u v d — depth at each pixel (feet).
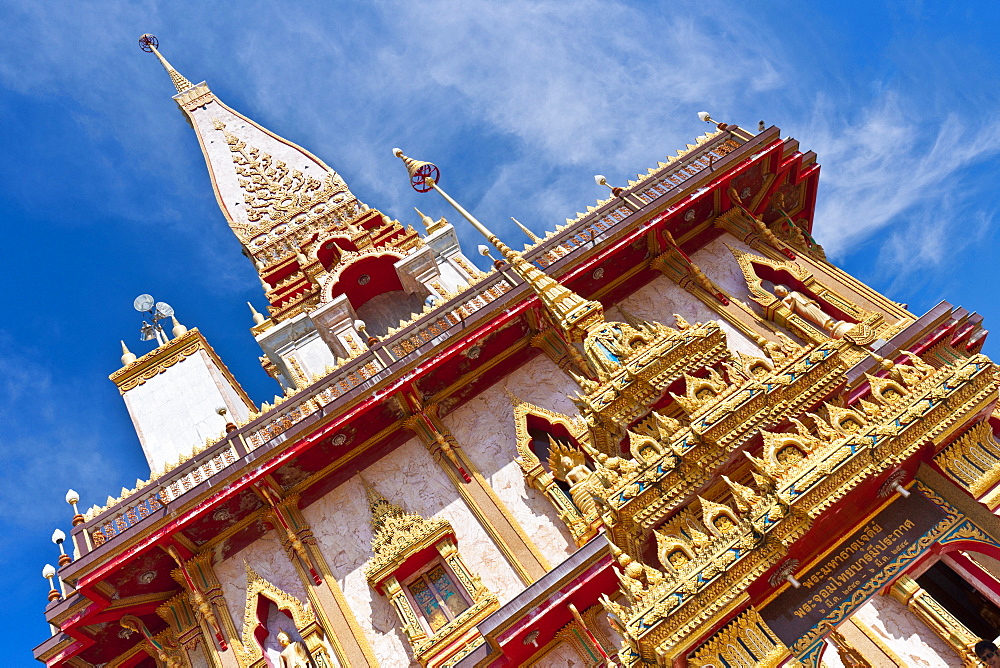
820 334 62.03
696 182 68.18
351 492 61.41
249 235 101.55
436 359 61.52
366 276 89.86
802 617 40.96
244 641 55.72
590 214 70.28
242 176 108.88
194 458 59.77
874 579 41.83
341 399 59.82
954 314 58.90
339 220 100.63
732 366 52.13
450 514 59.06
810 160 72.64
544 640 50.47
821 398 47.93
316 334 84.94
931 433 42.88
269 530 60.85
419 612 55.11
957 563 52.70
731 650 39.47
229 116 117.29
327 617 55.31
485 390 65.26
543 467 59.16
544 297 62.34
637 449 48.37
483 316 62.80
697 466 46.52
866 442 42.27
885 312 63.10
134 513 57.88
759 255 69.82
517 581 55.21
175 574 58.59
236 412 82.99
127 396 82.99
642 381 52.70
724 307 67.05
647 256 70.79
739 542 41.11
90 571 53.88
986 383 44.01
